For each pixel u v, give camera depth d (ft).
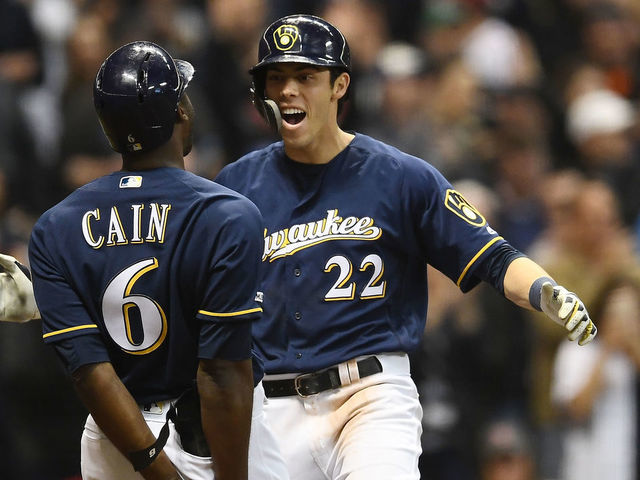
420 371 98.99
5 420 100.63
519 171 131.85
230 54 132.87
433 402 99.66
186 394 53.62
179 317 52.65
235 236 52.06
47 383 101.24
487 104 137.59
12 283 57.36
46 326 53.26
